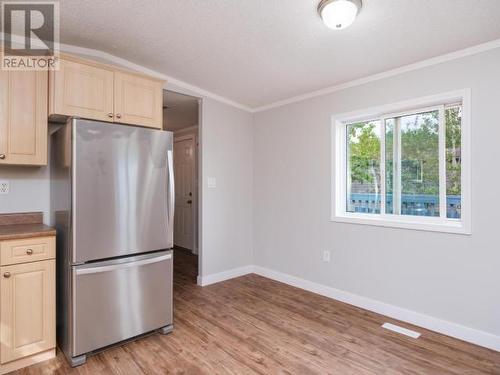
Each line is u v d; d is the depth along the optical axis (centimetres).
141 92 247
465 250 229
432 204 259
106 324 208
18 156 204
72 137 194
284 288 346
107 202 208
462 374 188
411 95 258
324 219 323
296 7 187
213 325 254
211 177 363
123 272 216
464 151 228
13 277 186
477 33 206
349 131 320
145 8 194
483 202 220
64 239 207
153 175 231
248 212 405
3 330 183
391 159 286
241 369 194
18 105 204
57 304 222
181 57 263
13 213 232
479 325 222
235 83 319
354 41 224
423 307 250
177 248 544
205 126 354
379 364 199
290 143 359
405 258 262
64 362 199
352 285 299
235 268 390
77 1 187
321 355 209
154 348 218
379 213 294
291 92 338
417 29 204
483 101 220
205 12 196
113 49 252
